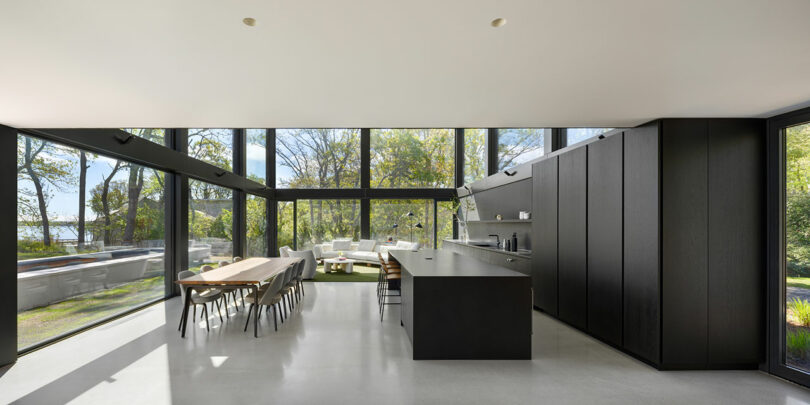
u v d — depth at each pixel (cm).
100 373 334
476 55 211
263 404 282
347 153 1181
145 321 498
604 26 176
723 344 347
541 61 219
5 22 169
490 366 358
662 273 344
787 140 335
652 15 166
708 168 347
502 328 377
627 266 383
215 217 791
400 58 215
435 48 202
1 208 344
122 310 525
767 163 346
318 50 204
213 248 782
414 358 371
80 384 312
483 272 402
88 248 466
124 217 530
